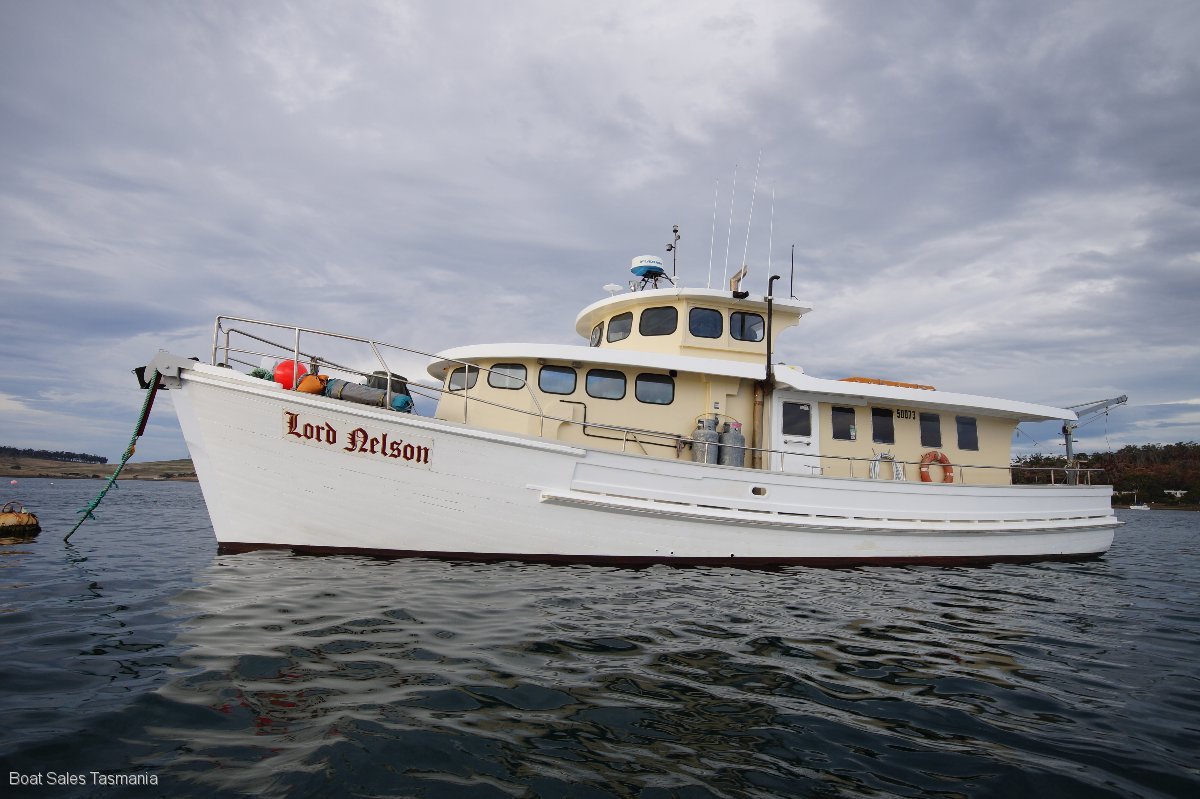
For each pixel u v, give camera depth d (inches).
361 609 247.1
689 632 241.9
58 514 821.9
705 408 426.9
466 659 198.2
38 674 176.6
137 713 152.1
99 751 134.0
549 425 397.7
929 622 283.1
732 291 447.5
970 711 180.9
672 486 374.0
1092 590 392.2
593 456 360.5
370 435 335.9
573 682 184.2
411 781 126.7
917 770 143.4
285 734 144.2
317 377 345.1
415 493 341.4
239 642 206.1
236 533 340.8
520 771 132.8
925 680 205.8
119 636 211.6
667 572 358.0
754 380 435.8
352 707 159.5
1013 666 226.2
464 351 398.6
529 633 228.2
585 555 364.5
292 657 193.3
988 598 346.9
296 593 268.4
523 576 320.8
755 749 149.3
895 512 432.8
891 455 470.0
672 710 168.7
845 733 161.0
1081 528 522.0
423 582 295.4
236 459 331.9
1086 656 243.4
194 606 248.7
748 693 184.4
